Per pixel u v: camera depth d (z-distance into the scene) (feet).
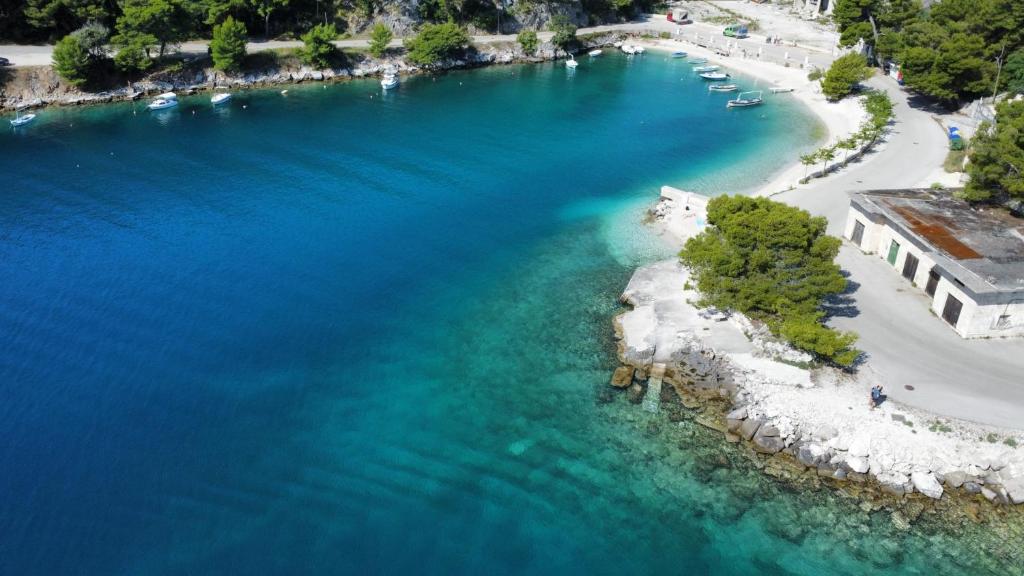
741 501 153.79
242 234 262.67
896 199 235.20
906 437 160.56
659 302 216.33
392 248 256.32
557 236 266.16
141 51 407.64
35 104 390.42
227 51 426.92
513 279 237.66
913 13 431.43
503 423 175.73
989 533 145.38
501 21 540.93
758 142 359.87
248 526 146.92
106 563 138.10
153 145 348.18
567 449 167.94
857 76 395.96
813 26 592.60
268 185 305.53
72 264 237.86
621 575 139.03
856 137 313.73
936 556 141.49
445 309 221.25
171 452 163.94
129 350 196.44
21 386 181.27
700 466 162.30
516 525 148.87
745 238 193.98
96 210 277.23
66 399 177.88
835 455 160.15
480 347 203.82
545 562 141.38
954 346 187.83
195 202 287.07
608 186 310.86
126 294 222.07
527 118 403.75
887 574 138.41
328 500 153.48
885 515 149.59
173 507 150.41
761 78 476.95
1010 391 171.94
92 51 404.77
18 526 144.66
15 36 428.97
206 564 138.62
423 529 147.54
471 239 263.90
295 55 460.96
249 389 184.44
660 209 281.33
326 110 408.26
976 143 236.84
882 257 229.86
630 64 523.70
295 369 192.65
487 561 141.28
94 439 166.30
